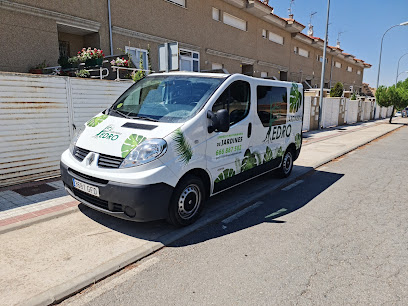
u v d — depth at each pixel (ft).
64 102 18.67
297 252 11.12
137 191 10.56
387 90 82.17
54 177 18.85
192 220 12.92
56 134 18.54
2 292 8.27
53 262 9.85
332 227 13.48
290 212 15.28
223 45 57.21
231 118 14.35
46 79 17.62
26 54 28.94
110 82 21.16
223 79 14.21
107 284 9.00
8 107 16.24
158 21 42.93
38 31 29.58
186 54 49.08
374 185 20.68
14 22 27.73
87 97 19.92
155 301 8.24
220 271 9.77
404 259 10.78
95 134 12.42
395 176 23.30
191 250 11.11
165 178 11.09
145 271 9.73
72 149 12.86
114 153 11.22
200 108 12.81
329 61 107.86
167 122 12.27
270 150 18.11
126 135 11.70
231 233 12.63
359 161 29.43
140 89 15.11
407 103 81.10
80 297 8.39
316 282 9.27
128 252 10.57
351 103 79.05
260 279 9.36
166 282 9.13
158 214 11.26
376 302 8.37
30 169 17.67
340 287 9.04
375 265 10.34
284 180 21.16
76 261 9.95
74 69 29.55
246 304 8.18
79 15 32.89
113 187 10.77
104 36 35.96
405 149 37.35
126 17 38.42
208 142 12.92
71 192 12.64
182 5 47.37
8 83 16.06
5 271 9.27
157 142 11.13
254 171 16.78
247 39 63.98
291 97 20.03
